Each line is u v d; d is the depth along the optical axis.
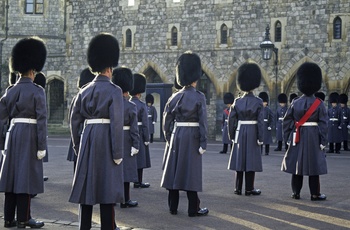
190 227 9.02
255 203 11.11
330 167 17.22
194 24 30.58
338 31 27.50
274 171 16.11
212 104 30.66
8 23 36.97
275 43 28.66
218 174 15.41
